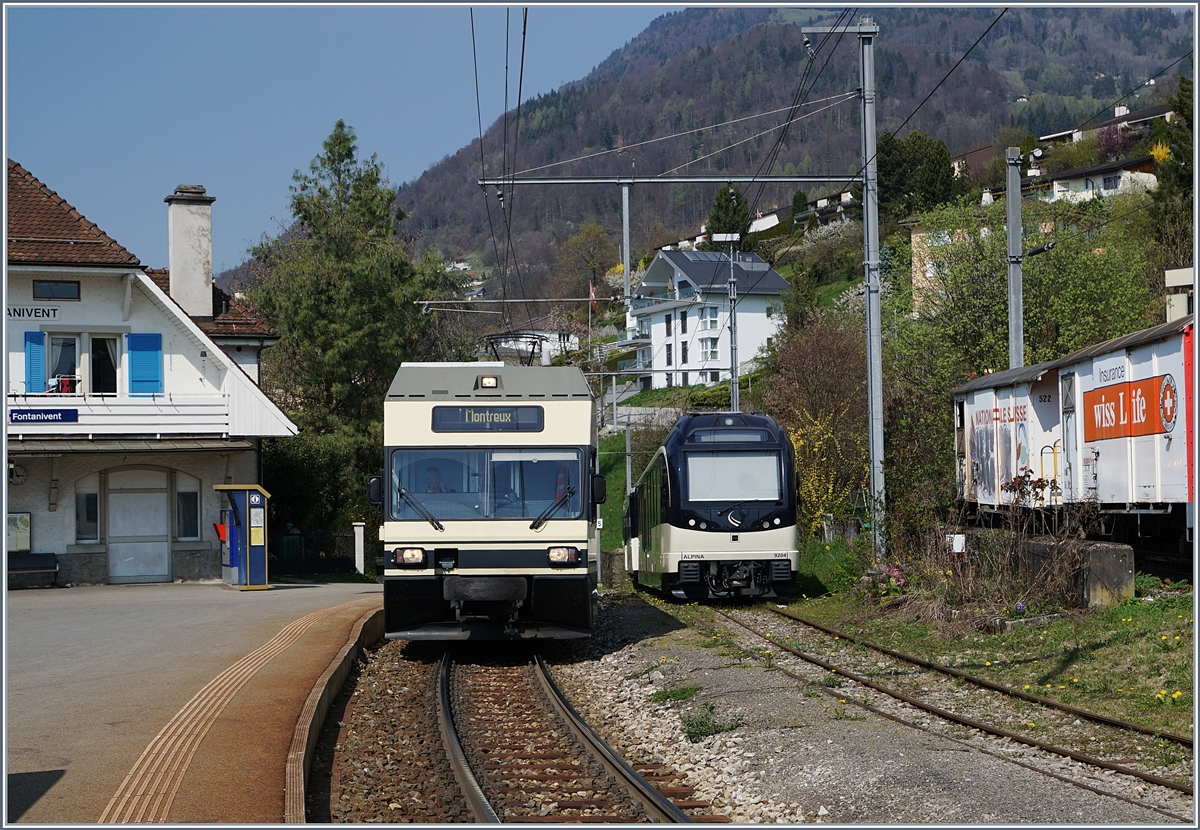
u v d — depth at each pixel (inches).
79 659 526.0
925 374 1266.0
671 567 879.7
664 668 577.3
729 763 374.6
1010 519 704.4
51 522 1040.2
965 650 569.9
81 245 1029.8
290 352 1676.9
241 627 649.6
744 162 6235.2
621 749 403.9
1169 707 400.5
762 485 883.4
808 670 542.9
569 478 608.4
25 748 345.7
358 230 1695.4
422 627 605.3
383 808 322.3
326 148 1785.2
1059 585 625.9
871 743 373.7
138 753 339.3
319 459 1400.1
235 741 354.9
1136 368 652.1
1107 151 3786.9
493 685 546.6
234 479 1099.3
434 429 610.2
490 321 3046.3
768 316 2731.3
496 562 597.0
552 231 5255.9
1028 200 1528.1
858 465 1424.7
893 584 757.9
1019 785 316.2
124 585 1052.5
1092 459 714.8
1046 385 794.8
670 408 2383.1
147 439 1051.3
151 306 1066.1
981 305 1248.8
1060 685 455.2
